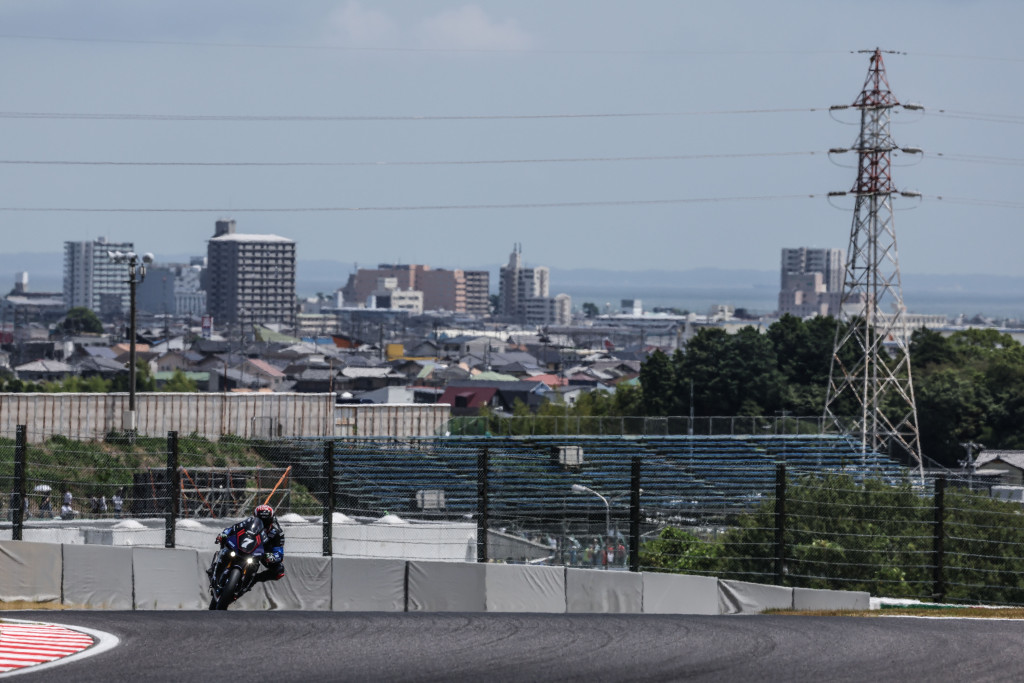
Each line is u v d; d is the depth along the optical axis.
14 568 77.25
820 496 112.12
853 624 52.94
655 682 37.12
